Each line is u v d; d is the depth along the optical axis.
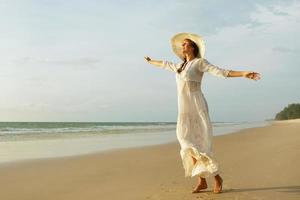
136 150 11.98
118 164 8.60
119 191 5.66
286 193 5.14
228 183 5.92
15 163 8.93
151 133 27.84
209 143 5.24
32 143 16.66
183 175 6.89
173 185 5.98
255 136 16.88
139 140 18.42
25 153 11.77
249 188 5.53
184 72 5.34
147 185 6.04
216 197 5.09
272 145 11.35
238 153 9.70
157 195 5.32
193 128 5.35
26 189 5.95
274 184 5.71
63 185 6.20
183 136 5.35
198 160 5.30
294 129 23.19
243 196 5.06
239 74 5.02
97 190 5.77
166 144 14.60
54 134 26.45
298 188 5.39
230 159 8.51
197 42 5.50
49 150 12.88
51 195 5.52
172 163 8.59
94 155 10.66
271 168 6.99
